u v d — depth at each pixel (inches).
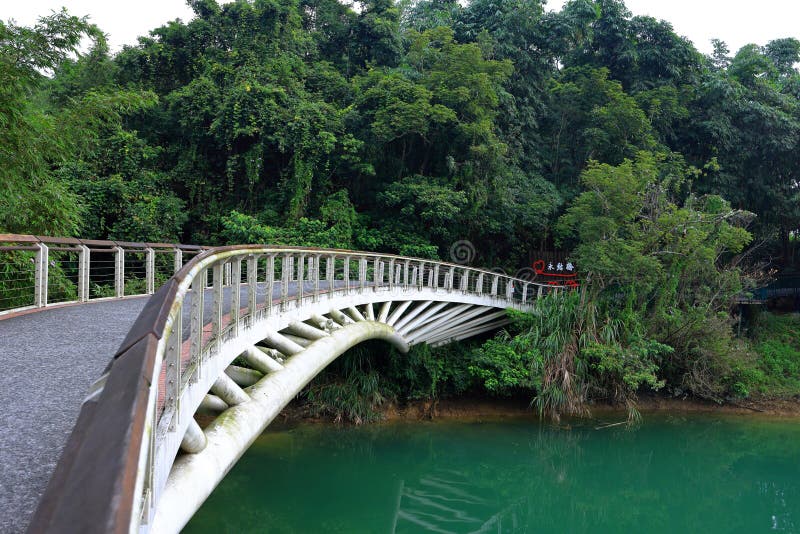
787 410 853.8
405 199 920.9
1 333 249.1
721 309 932.0
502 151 932.6
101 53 966.4
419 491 550.0
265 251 274.5
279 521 442.3
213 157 960.3
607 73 1154.0
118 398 57.3
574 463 633.0
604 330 754.8
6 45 385.7
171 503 151.3
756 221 1206.9
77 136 505.7
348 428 652.7
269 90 905.5
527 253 1101.1
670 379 849.5
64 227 489.1
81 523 39.2
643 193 812.6
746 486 594.2
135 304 369.4
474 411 749.9
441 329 750.5
